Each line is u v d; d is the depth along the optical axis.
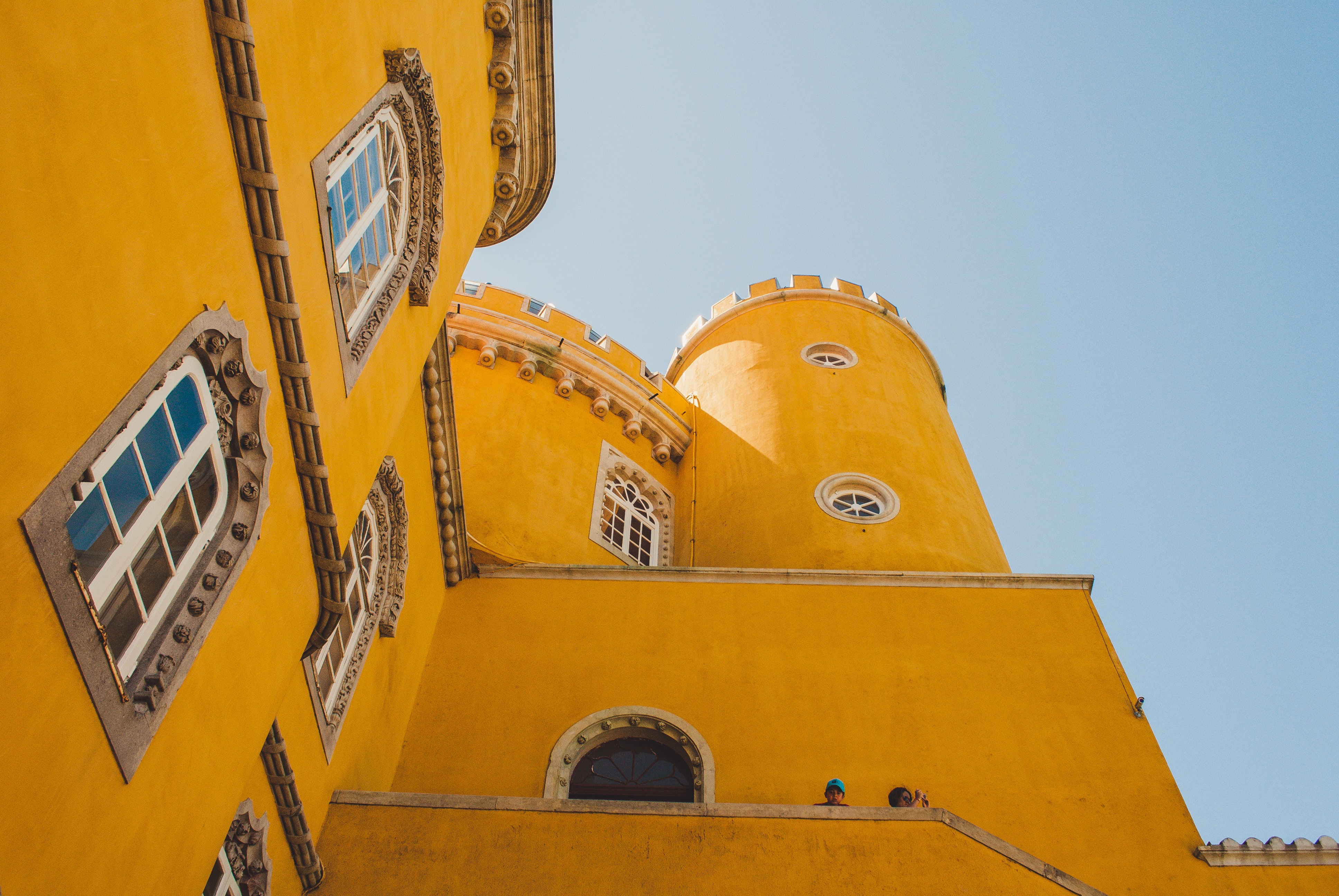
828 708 14.46
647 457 24.62
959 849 10.20
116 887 6.06
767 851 10.30
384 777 13.13
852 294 28.67
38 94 5.15
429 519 15.15
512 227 16.75
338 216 9.18
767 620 15.69
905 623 15.59
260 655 7.75
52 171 5.24
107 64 5.69
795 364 25.91
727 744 14.05
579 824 10.70
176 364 6.43
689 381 28.20
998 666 14.95
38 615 5.24
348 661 11.88
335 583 8.80
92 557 5.73
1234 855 12.49
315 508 8.48
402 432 13.69
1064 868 12.53
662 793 13.88
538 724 14.33
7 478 4.96
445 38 11.62
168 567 6.52
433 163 11.20
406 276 10.81
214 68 6.88
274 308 7.66
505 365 23.72
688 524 23.34
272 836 9.75
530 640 15.42
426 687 14.73
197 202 6.62
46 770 5.36
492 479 20.02
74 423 5.40
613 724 14.37
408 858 10.59
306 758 10.39
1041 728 14.13
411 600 14.27
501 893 10.24
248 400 7.30
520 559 18.53
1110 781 13.48
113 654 5.97
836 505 21.03
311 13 8.12
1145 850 12.67
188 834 6.92
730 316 29.06
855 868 10.11
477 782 13.63
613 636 15.48
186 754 6.77
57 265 5.28
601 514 21.53
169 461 6.46
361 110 9.19
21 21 5.04
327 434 8.62
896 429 23.38
